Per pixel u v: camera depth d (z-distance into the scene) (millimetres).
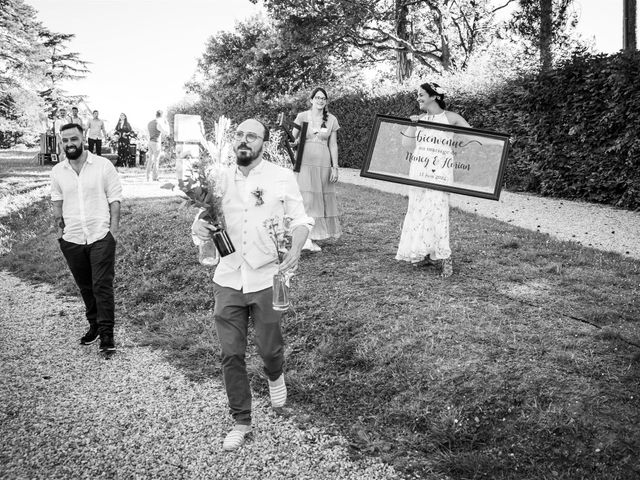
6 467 3498
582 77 11547
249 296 3754
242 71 30625
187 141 11852
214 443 3779
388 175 5855
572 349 4301
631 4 14680
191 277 6969
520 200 12266
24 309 6695
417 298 5402
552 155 12484
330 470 3494
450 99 15242
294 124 7023
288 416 4133
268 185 3742
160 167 20641
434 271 6258
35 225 11070
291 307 5480
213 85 32688
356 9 23406
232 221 3740
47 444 3762
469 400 3902
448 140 5699
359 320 5066
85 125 19078
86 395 4477
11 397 4434
